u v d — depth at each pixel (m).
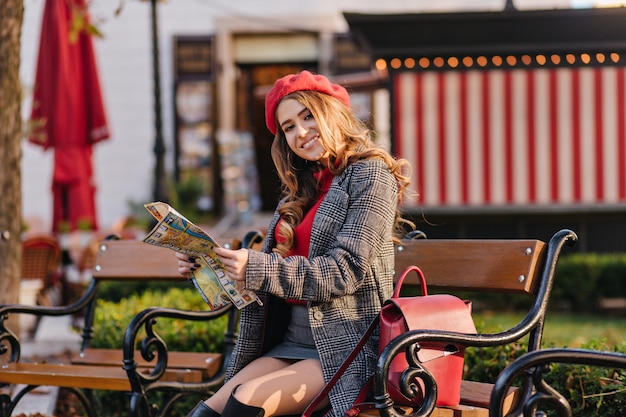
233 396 3.08
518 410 3.11
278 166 3.50
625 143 10.52
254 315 3.40
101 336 5.18
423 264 3.70
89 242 10.36
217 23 16.73
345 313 3.19
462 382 3.51
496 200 10.60
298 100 3.33
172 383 3.89
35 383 3.90
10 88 5.51
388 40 10.02
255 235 4.30
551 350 2.59
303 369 3.15
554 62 10.09
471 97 10.51
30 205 16.69
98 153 16.88
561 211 10.58
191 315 3.96
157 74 10.30
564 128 10.52
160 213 2.99
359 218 3.18
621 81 10.43
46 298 9.10
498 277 3.38
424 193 10.62
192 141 16.81
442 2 16.42
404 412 2.97
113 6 16.84
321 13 16.66
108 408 5.09
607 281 10.72
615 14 9.55
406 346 2.81
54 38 10.52
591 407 3.87
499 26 9.74
